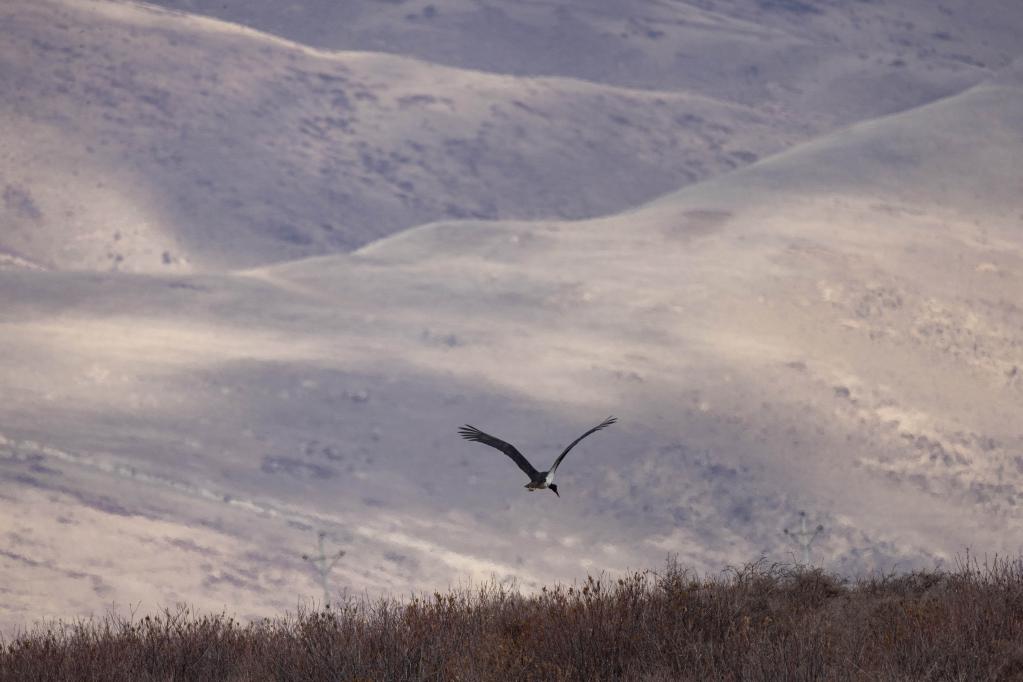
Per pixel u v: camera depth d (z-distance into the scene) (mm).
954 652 8906
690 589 10961
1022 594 10359
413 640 10555
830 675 8750
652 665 9594
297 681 10250
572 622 10359
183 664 11438
